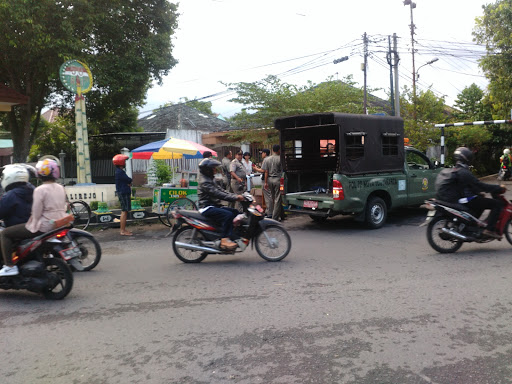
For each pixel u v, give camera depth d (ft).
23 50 49.80
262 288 17.08
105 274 19.83
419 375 10.14
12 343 12.51
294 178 33.24
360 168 29.19
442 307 14.46
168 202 34.27
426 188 33.78
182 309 14.92
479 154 92.73
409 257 21.68
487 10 65.82
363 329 12.79
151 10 60.80
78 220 32.76
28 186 16.94
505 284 16.79
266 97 58.90
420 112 77.10
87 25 49.65
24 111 60.54
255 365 10.81
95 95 62.95
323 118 29.12
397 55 62.13
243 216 21.24
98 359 11.35
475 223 21.61
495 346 11.54
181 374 10.48
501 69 66.03
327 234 28.73
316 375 10.25
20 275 16.19
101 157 77.71
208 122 94.94
